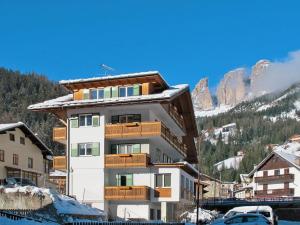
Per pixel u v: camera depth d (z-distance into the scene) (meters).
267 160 117.06
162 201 51.22
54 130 55.16
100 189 52.03
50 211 39.69
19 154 71.25
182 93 58.06
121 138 52.84
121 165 51.88
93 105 52.75
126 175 52.66
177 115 60.62
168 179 51.50
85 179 52.69
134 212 51.72
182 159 67.50
